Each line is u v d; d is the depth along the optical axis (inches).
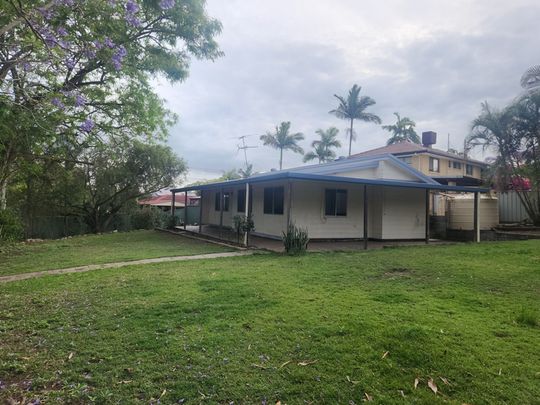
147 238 617.6
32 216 880.9
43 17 191.8
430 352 130.4
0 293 231.0
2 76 199.3
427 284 240.1
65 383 115.4
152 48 458.9
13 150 429.1
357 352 132.6
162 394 108.8
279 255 385.4
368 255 376.2
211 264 329.4
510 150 661.9
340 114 1556.3
